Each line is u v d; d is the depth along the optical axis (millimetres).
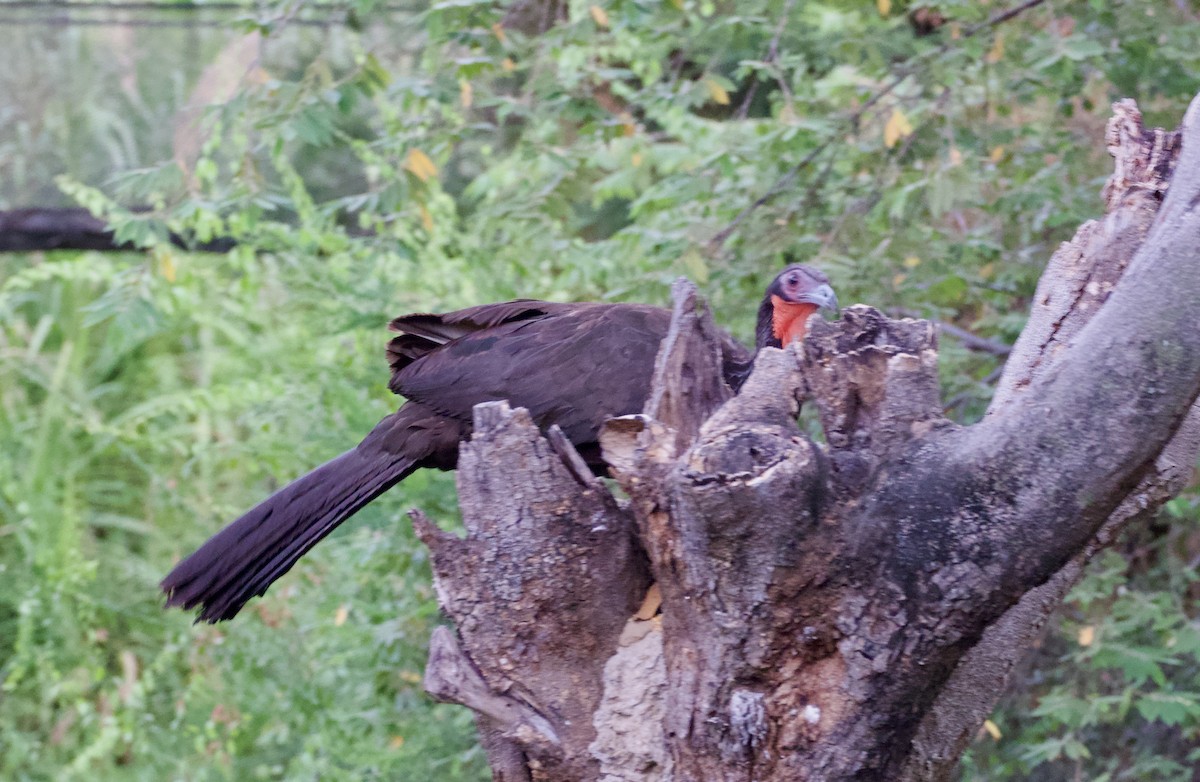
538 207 10609
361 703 11711
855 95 10852
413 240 11859
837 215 10711
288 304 13133
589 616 5168
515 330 7797
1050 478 4352
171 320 13609
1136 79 10148
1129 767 11570
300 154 15375
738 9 10266
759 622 4508
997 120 11078
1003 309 11367
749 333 10664
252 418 12562
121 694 14883
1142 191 5246
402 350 8211
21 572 15891
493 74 10586
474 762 11195
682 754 4801
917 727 4750
